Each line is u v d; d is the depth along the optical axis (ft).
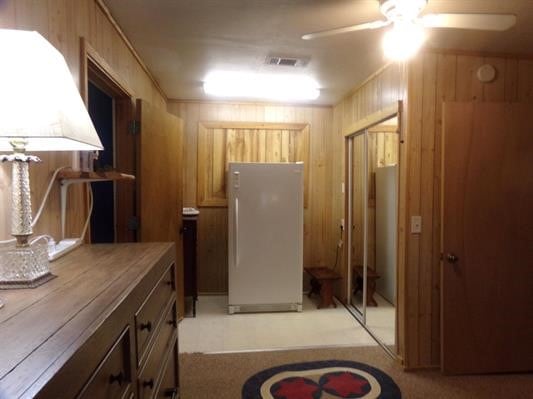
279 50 9.20
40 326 2.45
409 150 8.70
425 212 8.82
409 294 8.84
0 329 2.39
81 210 5.99
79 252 5.01
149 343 4.07
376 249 11.91
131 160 8.96
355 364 9.17
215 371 8.80
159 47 9.03
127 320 3.18
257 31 8.05
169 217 10.70
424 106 8.71
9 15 3.93
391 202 10.93
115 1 6.77
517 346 8.85
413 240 8.81
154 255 4.82
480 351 8.79
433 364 8.95
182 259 11.97
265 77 11.50
